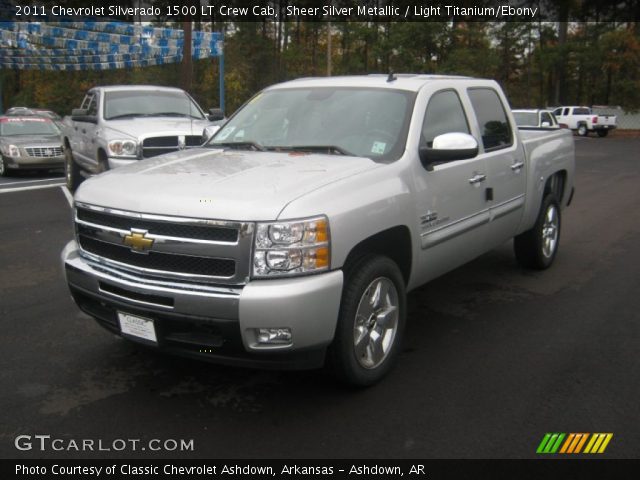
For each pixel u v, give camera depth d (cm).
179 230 337
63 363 426
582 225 930
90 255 386
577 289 602
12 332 481
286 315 321
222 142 490
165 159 436
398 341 411
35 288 595
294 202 331
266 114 495
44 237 817
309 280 327
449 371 416
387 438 334
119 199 359
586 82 5009
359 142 436
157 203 342
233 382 399
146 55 2845
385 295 395
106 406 367
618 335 482
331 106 471
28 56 2844
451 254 470
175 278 340
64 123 1278
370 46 4088
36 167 1461
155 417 355
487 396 381
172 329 351
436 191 435
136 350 449
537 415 358
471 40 4000
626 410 365
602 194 1278
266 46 4059
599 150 2658
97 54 2803
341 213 343
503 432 340
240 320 322
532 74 4838
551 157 639
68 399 375
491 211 520
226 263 328
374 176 383
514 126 583
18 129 1577
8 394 380
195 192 346
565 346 460
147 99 1136
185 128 1019
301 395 382
